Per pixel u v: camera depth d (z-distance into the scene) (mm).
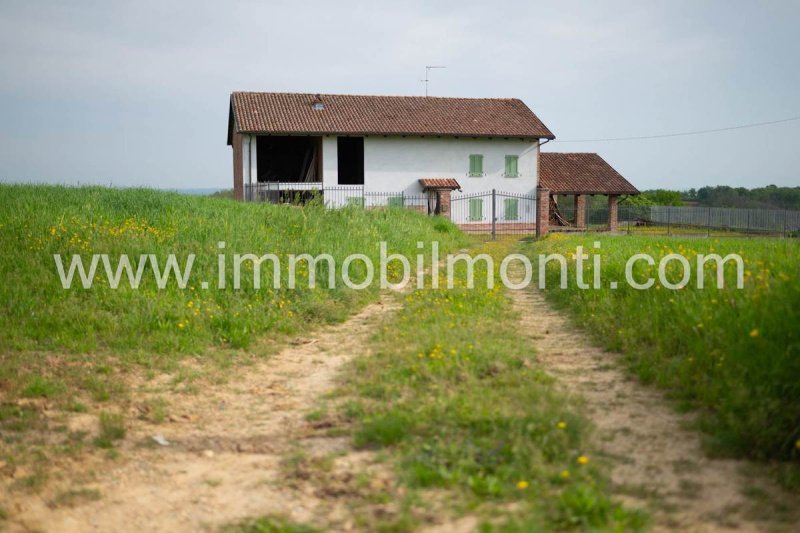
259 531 3852
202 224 14055
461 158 40000
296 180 42625
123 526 4035
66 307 8945
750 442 4629
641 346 7301
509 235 33344
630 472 4363
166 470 4805
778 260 8516
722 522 3686
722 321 6449
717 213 42531
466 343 7445
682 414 5426
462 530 3689
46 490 4508
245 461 4922
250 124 36031
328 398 6227
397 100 41531
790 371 4992
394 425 5090
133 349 7820
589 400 5828
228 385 6828
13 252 10852
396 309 10602
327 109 39031
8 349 7531
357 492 4250
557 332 8734
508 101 43656
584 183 41406
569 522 3646
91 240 11797
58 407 6074
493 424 5012
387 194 38688
